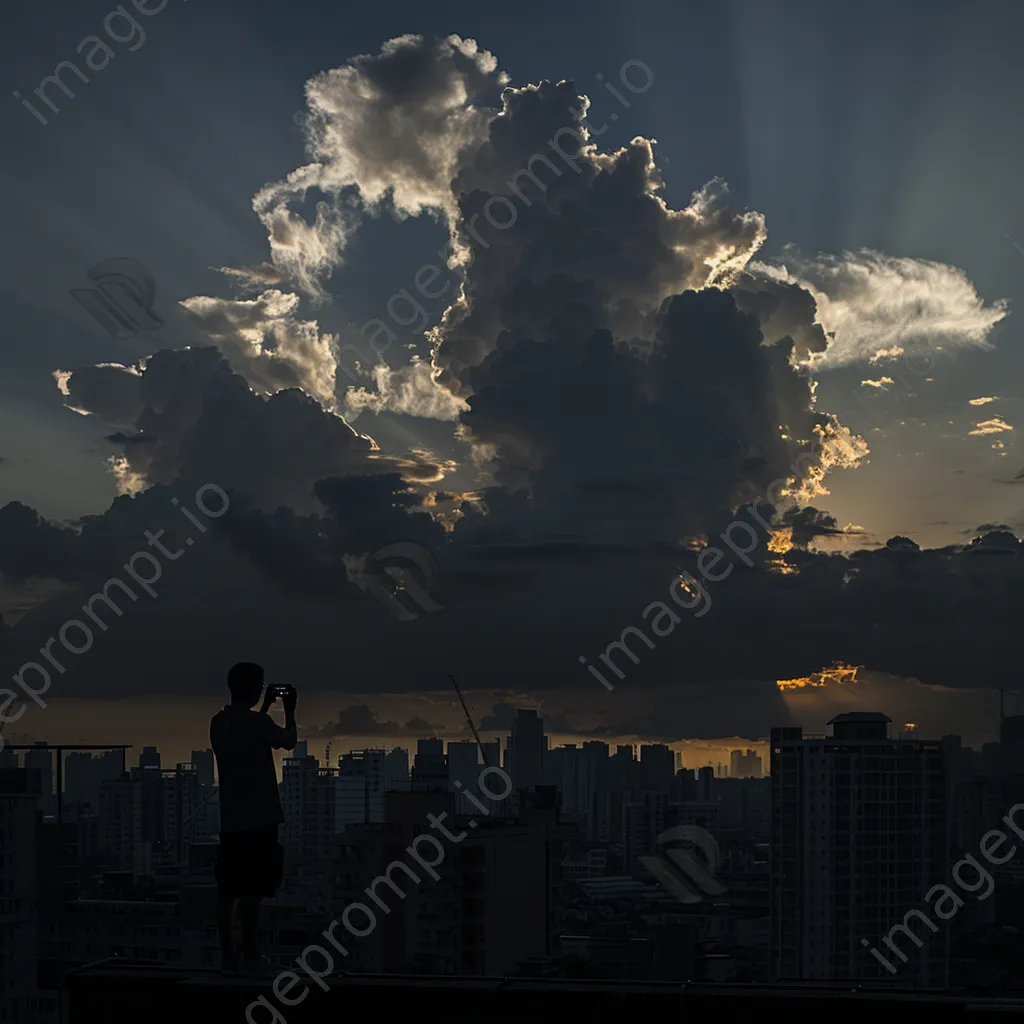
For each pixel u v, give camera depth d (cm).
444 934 9906
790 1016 1131
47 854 12594
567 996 1168
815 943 13875
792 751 14400
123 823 19225
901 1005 1109
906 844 14275
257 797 1313
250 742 1316
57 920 10381
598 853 18888
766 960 12744
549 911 10469
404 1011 1191
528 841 10362
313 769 17325
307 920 10019
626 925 11356
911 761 14388
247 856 1300
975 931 12694
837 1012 1123
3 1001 9706
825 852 13975
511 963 10100
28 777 10231
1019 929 12656
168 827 19600
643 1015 1152
